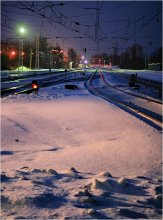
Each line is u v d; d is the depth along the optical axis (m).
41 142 9.91
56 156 7.73
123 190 4.79
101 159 7.29
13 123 12.95
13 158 7.54
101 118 14.22
